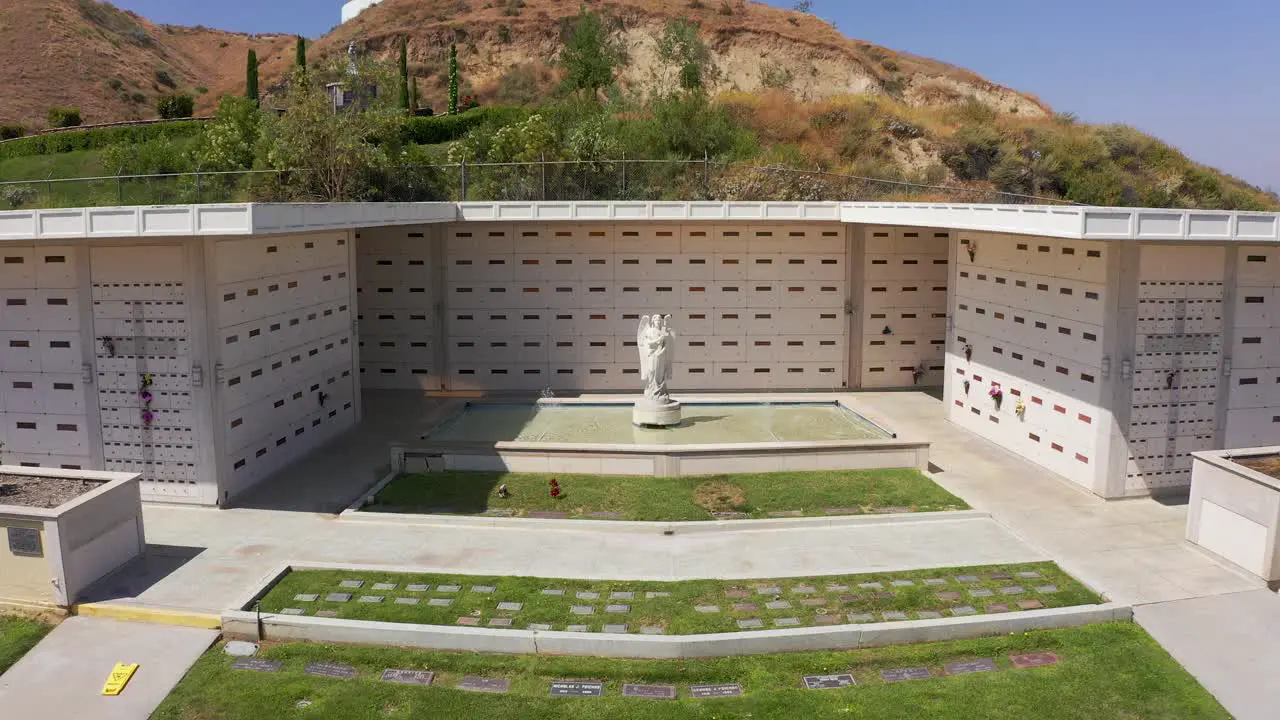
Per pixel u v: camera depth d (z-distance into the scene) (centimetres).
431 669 1200
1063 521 1717
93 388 1816
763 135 4831
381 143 3419
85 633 1285
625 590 1402
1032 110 7500
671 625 1278
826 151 4766
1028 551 1567
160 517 1731
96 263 1778
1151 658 1234
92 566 1395
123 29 10725
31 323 1825
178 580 1429
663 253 2848
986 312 2303
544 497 1838
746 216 2731
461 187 3058
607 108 5006
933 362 2973
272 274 2002
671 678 1176
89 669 1199
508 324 2886
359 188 3064
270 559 1521
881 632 1259
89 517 1391
